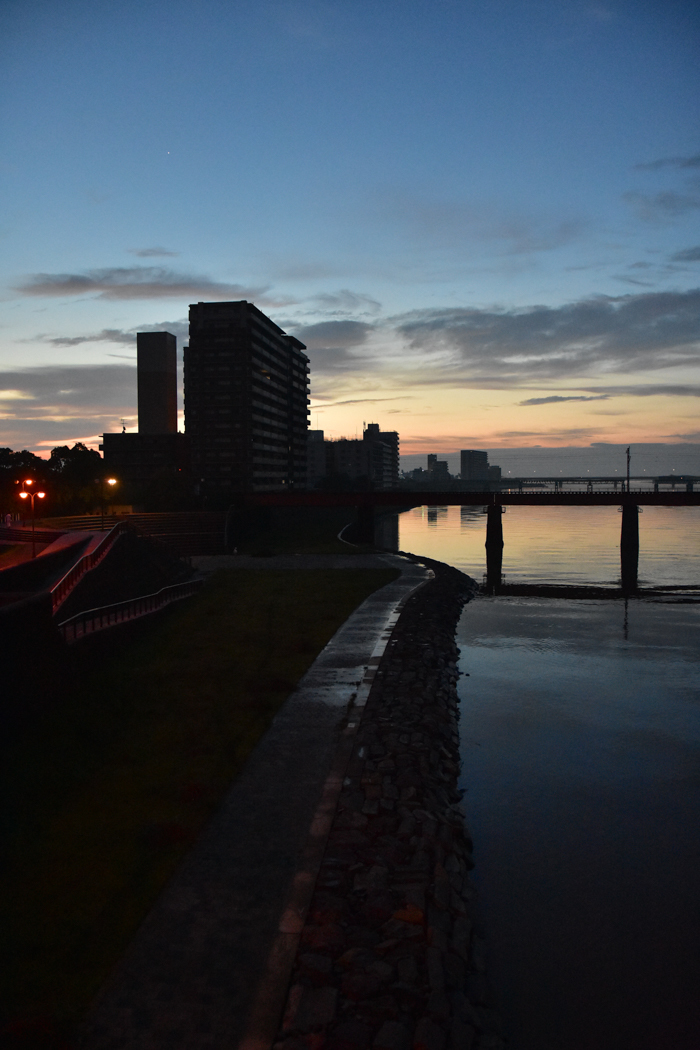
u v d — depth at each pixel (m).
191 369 150.88
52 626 27.80
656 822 23.20
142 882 16.19
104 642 34.19
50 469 112.19
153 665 35.12
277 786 21.69
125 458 153.50
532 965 16.16
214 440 150.88
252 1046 11.63
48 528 75.88
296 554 91.75
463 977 14.62
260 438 158.50
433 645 42.75
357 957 14.00
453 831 21.17
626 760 28.36
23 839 17.84
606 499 103.19
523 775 26.80
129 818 19.23
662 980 15.79
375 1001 12.87
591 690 37.88
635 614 59.62
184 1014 12.27
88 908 15.15
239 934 14.45
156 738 25.36
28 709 24.28
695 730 31.78
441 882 17.41
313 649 39.50
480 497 109.62
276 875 16.66
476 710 34.47
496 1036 13.19
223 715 27.92
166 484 117.88
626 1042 14.04
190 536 94.06
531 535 141.88
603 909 18.38
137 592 52.25
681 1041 14.10
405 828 19.67
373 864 17.58
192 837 18.31
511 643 48.75
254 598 56.25
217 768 22.77
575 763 28.00
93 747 24.09
